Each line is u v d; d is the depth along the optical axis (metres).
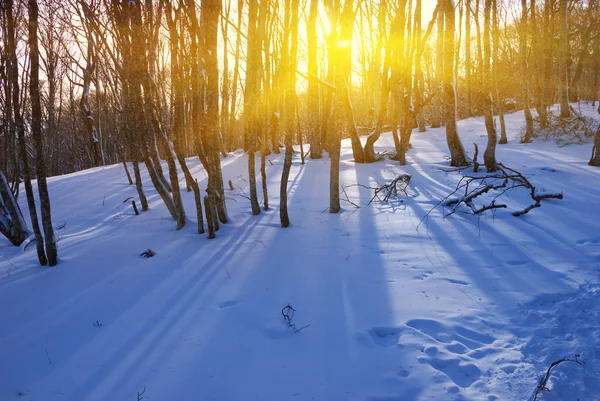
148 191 11.38
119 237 7.45
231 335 4.16
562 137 15.44
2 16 6.03
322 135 16.08
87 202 10.66
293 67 7.12
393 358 3.71
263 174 8.65
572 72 30.28
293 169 13.27
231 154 17.17
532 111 22.50
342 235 6.96
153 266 5.95
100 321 4.52
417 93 13.82
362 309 4.55
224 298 4.90
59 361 3.86
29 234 7.39
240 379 3.54
